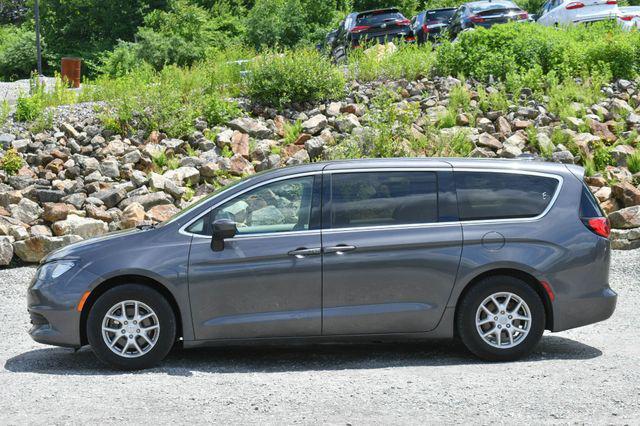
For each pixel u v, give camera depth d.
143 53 33.91
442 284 6.70
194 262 6.66
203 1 45.91
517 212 6.84
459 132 14.45
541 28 18.80
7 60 42.47
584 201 6.92
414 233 6.72
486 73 17.12
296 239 6.70
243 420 5.17
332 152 13.70
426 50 19.20
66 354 7.42
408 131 14.28
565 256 6.75
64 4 45.53
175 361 7.02
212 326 6.66
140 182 13.37
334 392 5.78
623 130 15.07
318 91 16.47
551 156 13.98
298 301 6.68
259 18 41.62
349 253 6.68
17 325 8.69
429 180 6.88
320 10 45.91
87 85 18.33
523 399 5.52
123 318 6.66
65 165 13.96
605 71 17.03
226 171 13.87
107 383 6.18
